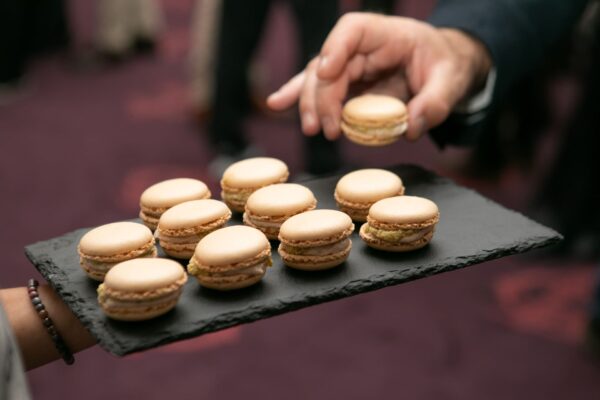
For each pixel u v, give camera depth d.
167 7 2.88
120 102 1.95
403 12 2.61
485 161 1.48
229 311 0.57
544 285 1.19
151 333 0.55
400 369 1.02
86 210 1.42
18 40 1.94
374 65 0.73
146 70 2.20
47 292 0.60
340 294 0.59
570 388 0.99
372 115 0.71
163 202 0.64
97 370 1.02
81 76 2.13
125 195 1.48
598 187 1.21
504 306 1.15
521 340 1.07
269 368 1.02
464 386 0.99
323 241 0.60
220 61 1.48
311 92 0.72
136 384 1.00
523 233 0.64
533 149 1.53
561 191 1.25
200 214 0.62
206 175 1.56
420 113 0.70
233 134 1.55
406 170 0.72
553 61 1.41
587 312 1.09
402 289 1.20
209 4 1.66
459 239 0.64
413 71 0.73
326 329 1.10
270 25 2.55
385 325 1.11
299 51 1.32
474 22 0.74
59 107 1.92
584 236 1.25
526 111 1.47
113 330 0.55
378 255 0.62
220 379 1.00
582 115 1.18
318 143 1.40
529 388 0.99
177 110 1.90
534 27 0.77
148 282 0.55
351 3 1.50
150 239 0.60
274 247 0.63
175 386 0.99
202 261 0.58
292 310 0.58
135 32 2.27
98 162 1.61
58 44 2.27
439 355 1.04
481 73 0.75
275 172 0.68
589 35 1.14
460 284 1.20
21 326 0.58
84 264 0.59
